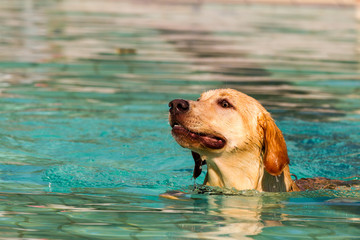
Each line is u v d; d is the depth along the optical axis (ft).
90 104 44.47
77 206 22.41
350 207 23.40
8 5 118.73
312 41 81.51
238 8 128.26
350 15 121.49
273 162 25.62
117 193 25.34
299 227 20.04
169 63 61.31
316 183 28.91
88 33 80.69
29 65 57.88
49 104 44.06
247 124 26.13
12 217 20.38
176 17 105.29
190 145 25.46
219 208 22.77
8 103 43.70
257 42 78.48
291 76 56.90
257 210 22.61
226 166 26.66
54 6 120.98
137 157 33.37
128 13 110.11
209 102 26.21
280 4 138.72
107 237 18.28
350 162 34.14
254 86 51.57
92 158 32.45
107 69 57.47
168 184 28.14
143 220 20.44
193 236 18.57
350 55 70.59
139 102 45.42
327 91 51.24
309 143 37.35
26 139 35.29
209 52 69.05
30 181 26.91
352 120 42.55
